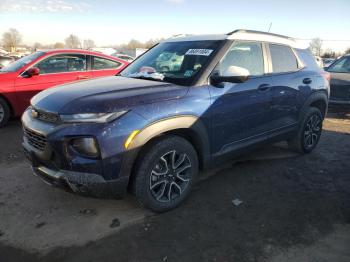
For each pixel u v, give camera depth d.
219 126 3.82
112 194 3.16
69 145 3.02
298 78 4.91
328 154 5.51
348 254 2.98
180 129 3.52
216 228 3.33
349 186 4.32
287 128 4.90
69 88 3.63
